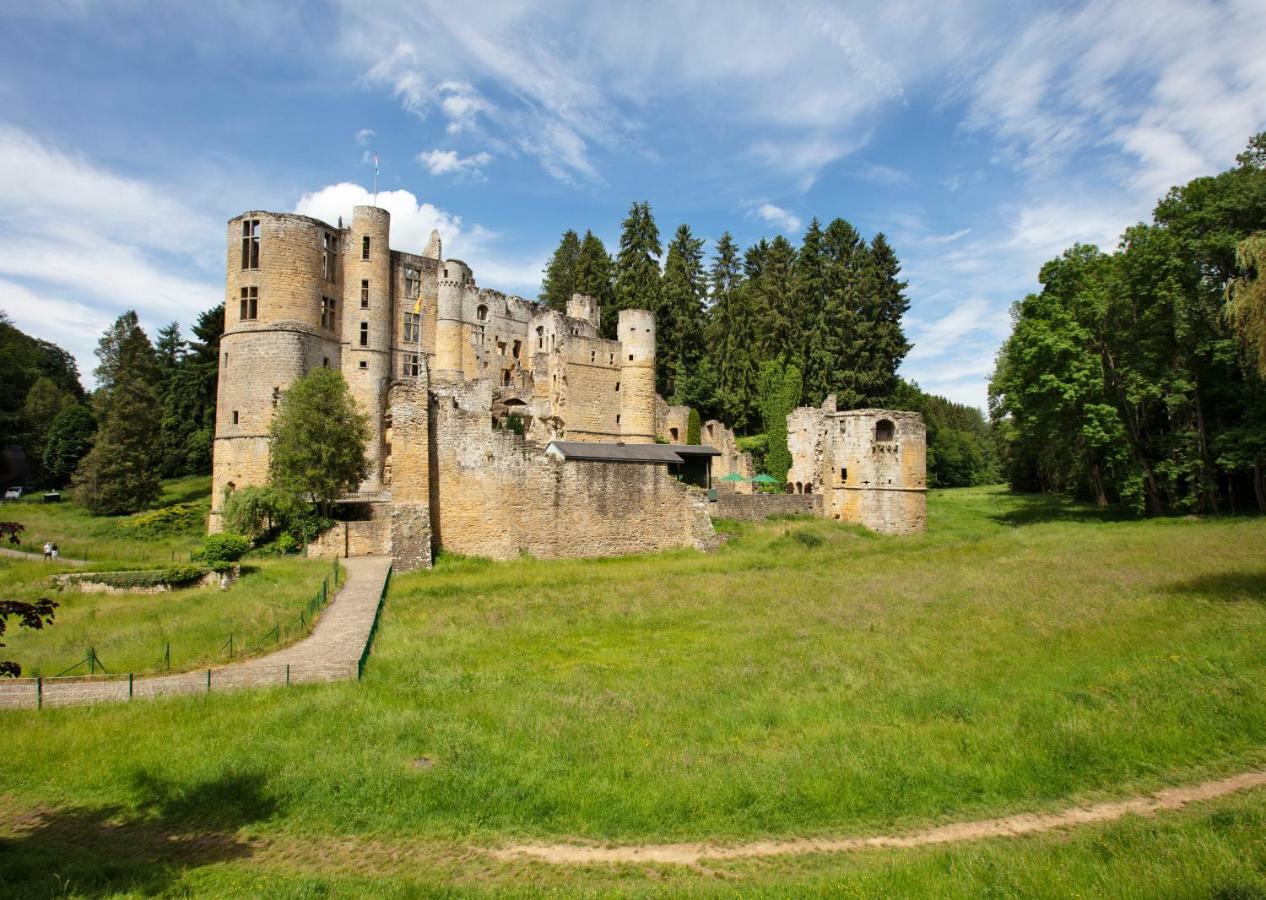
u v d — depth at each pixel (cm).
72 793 1212
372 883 940
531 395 6253
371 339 5412
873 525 5128
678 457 4575
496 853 1034
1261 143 4191
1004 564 3166
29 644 2164
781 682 1673
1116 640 1762
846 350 6681
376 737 1365
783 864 980
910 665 1739
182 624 2234
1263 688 1357
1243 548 2980
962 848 977
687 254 7688
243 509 3731
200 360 7781
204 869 980
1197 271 4244
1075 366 4641
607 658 1956
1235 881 796
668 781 1188
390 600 2716
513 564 3641
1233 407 4400
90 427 7600
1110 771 1166
